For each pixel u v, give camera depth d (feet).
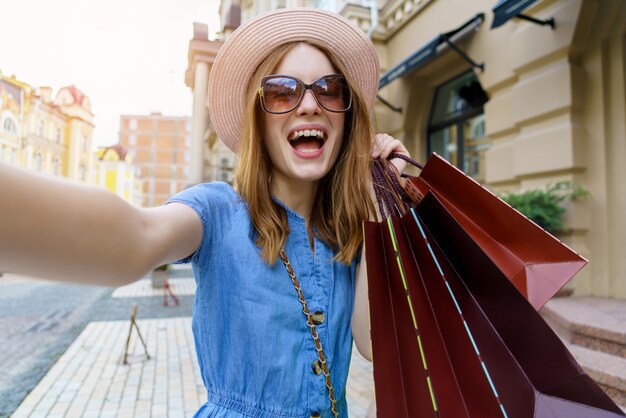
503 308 2.03
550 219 13.23
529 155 15.10
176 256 2.31
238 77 3.25
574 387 1.94
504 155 16.70
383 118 25.00
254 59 3.17
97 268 1.62
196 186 2.74
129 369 13.55
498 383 1.96
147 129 170.91
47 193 1.43
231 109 3.37
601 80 13.48
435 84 22.82
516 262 2.35
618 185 13.16
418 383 2.05
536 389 1.97
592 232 13.53
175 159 170.81
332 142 3.02
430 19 21.27
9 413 10.34
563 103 13.89
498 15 13.57
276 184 3.13
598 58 13.57
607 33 13.47
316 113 2.90
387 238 2.41
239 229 2.66
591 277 13.39
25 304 26.23
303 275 2.84
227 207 2.72
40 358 14.75
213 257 2.57
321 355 2.66
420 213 2.54
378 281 2.30
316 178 2.95
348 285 3.14
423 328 2.09
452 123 22.08
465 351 2.00
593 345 9.68
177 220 2.23
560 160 13.96
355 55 3.44
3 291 31.91
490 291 2.08
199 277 2.64
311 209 3.33
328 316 2.85
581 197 13.50
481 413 1.93
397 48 24.12
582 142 13.75
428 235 2.47
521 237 2.35
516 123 15.75
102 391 11.71
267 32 3.10
